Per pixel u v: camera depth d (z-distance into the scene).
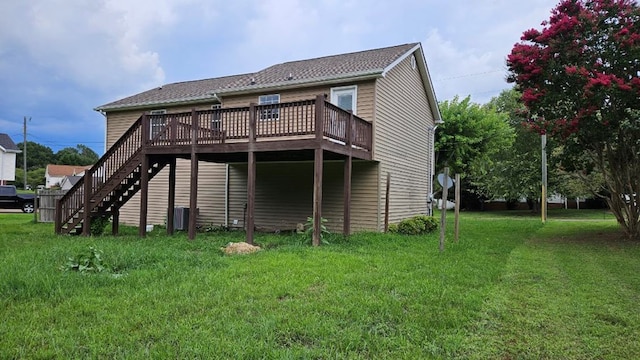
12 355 2.97
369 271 5.79
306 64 13.92
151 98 15.12
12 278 4.76
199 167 14.12
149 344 3.20
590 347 3.36
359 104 10.95
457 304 4.36
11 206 21.72
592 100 9.10
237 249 7.55
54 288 4.63
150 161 10.62
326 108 8.56
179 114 9.86
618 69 9.31
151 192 14.86
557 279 5.71
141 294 4.48
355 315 3.89
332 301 4.31
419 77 14.61
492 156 26.78
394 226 11.09
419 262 6.59
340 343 3.26
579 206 29.11
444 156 22.83
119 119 15.62
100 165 10.60
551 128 10.08
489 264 6.63
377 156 10.98
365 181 11.28
